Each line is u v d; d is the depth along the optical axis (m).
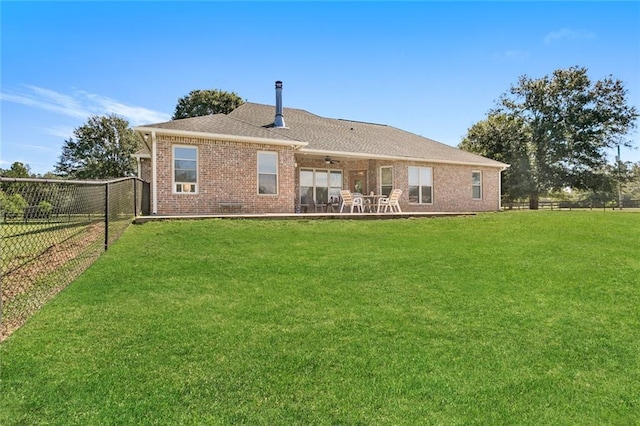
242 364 3.54
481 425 2.85
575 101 32.19
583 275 6.77
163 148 13.03
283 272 6.61
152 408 2.89
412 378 3.41
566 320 4.82
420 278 6.43
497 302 5.39
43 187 6.82
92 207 9.36
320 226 11.53
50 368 3.37
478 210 20.97
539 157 33.31
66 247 7.95
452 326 4.54
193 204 13.43
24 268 6.47
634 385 3.44
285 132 17.45
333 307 5.05
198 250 7.95
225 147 13.88
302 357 3.71
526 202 38.16
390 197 16.70
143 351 3.73
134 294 5.33
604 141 31.67
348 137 19.25
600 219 13.37
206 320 4.51
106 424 2.71
